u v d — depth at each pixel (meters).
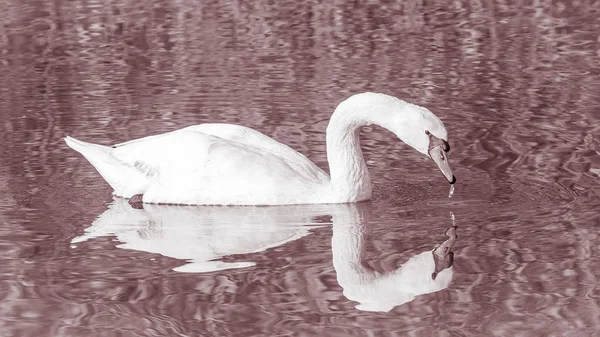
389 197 13.95
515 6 26.66
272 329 9.84
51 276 11.20
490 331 9.76
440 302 10.47
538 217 12.94
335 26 24.83
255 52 22.36
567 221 12.76
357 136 13.77
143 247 12.07
